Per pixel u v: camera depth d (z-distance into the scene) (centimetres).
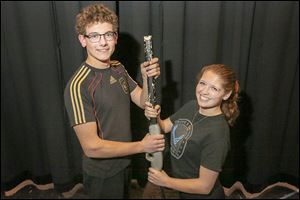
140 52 167
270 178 202
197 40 168
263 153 188
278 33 161
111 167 138
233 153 193
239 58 169
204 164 116
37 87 180
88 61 120
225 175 195
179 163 130
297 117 186
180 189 123
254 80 178
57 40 173
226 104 124
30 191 207
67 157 197
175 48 167
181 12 160
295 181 201
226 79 115
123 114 131
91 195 149
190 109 131
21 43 175
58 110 184
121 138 133
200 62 169
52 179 204
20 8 165
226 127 119
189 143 122
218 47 170
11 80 185
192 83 179
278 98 181
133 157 195
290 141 193
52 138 189
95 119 122
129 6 164
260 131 182
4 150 196
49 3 163
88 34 113
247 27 163
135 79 172
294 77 175
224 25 167
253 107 183
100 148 120
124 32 168
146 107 123
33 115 193
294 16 162
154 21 166
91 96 118
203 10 160
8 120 193
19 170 206
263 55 167
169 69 173
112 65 128
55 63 175
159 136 122
